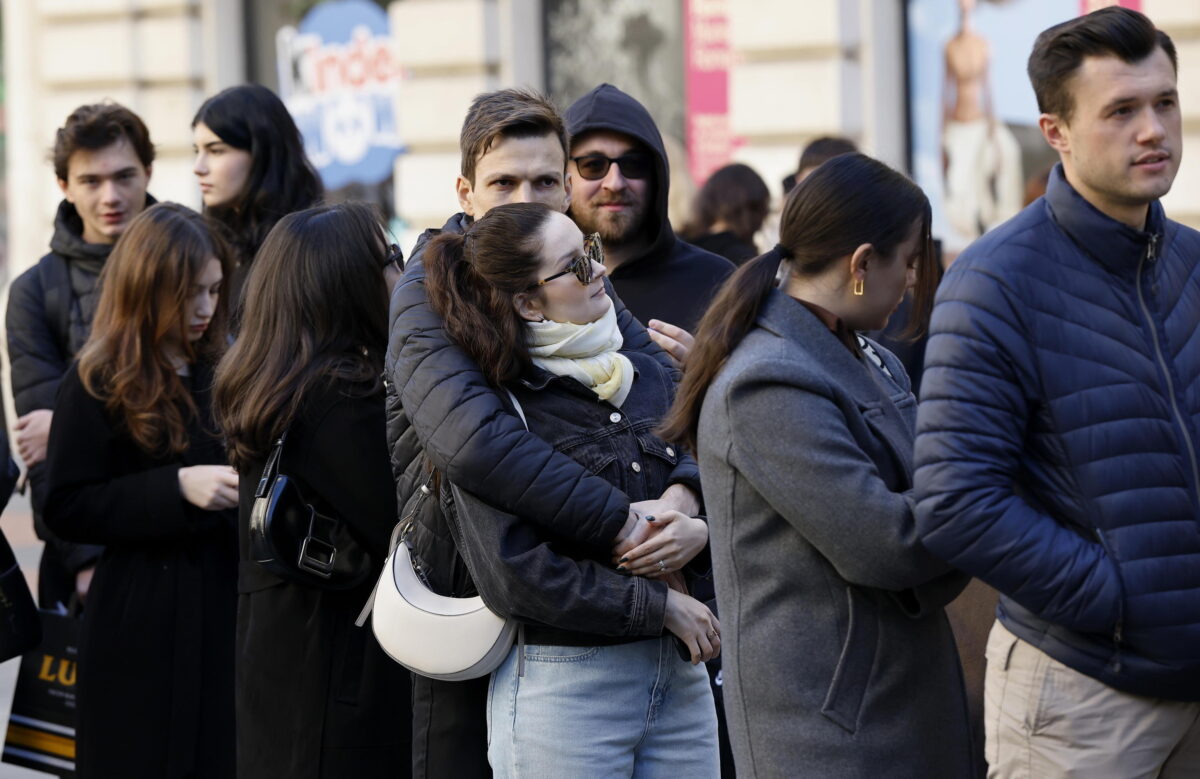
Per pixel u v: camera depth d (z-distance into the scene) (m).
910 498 3.64
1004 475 3.58
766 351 3.73
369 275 4.91
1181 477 3.66
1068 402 3.63
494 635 4.23
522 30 15.08
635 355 4.59
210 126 6.65
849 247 3.73
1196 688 3.67
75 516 5.52
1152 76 3.62
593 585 4.12
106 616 5.61
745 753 3.83
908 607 3.72
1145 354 3.70
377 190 15.67
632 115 5.90
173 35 16.28
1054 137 3.79
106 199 6.78
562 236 4.26
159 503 5.43
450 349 4.24
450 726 4.46
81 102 16.73
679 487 4.39
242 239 6.56
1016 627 3.89
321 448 4.77
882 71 13.43
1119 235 3.70
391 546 4.48
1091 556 3.56
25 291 6.87
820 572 3.72
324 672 4.81
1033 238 3.72
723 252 7.57
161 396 5.54
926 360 3.69
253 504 4.81
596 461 4.30
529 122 4.73
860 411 3.78
